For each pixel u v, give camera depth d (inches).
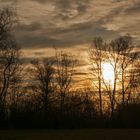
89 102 3218.5
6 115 2783.0
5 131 2383.1
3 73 2787.9
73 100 3218.5
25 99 3041.3
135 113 3051.2
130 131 2381.9
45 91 3228.3
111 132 2261.3
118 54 3267.7
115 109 3142.2
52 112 2955.2
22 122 2780.5
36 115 2832.2
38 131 2390.5
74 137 1888.5
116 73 3255.4
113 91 3233.3
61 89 3309.5
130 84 3233.3
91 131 2391.7
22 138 1811.0
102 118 3068.4
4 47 2561.5
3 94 2832.2
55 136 1935.3
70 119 2906.0
